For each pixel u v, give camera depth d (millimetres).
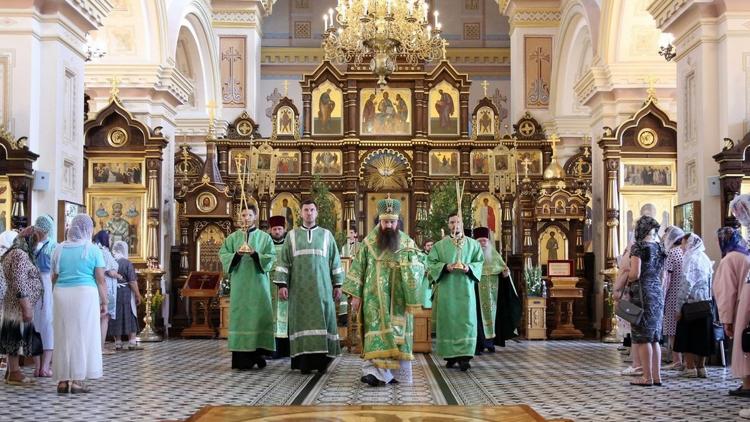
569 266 19719
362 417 4773
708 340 11094
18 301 10453
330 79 25422
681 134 15070
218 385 10727
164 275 20125
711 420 8156
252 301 12570
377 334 10711
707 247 13898
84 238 9992
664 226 18578
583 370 12602
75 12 14352
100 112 19234
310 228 12180
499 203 24922
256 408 5098
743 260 9250
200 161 25844
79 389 9992
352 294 10906
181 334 20016
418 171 24938
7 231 12352
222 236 21203
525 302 19703
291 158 25219
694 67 14438
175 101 22297
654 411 8680
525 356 14984
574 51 26016
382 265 10805
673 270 11641
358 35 18016
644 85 20062
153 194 19281
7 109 13648
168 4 22359
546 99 28469
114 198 19312
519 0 28578
